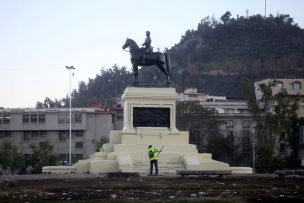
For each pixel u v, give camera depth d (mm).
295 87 140500
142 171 57594
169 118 62281
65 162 126312
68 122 132250
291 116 95750
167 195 24438
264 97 96812
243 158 123062
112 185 33031
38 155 109062
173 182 36469
